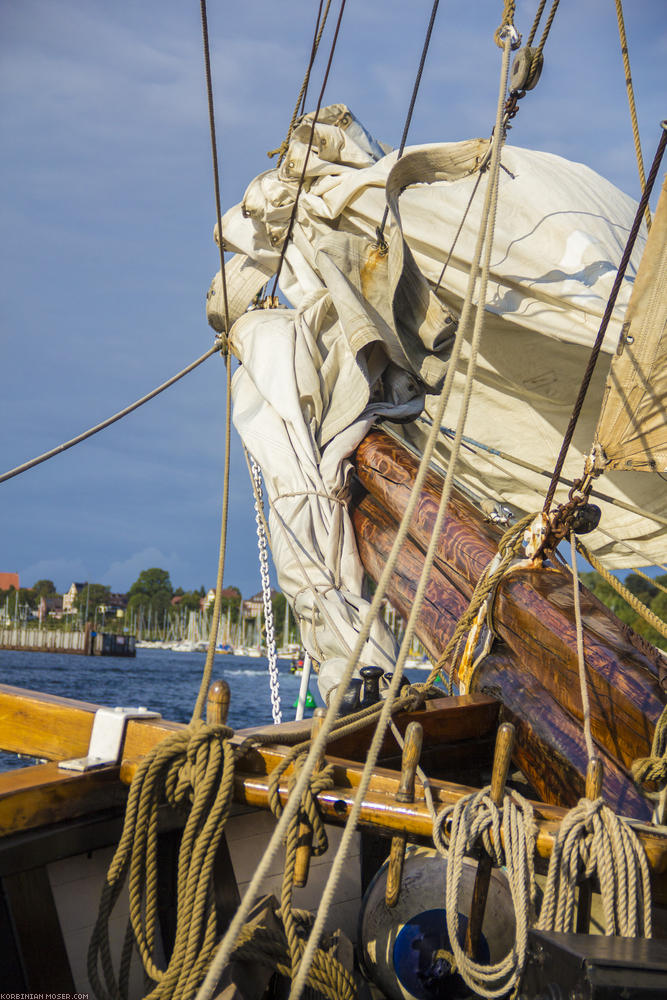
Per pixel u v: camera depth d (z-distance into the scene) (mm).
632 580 51688
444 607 4145
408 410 5426
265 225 6090
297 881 2207
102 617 166875
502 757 2018
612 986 1393
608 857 1920
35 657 100438
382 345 5348
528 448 6465
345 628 4523
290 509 4910
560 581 3512
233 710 36875
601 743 2895
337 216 5695
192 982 1961
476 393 6410
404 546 4703
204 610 151500
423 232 5332
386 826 2158
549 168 5477
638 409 2990
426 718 3066
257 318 5703
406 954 2424
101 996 2154
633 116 3717
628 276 4934
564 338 4957
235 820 2639
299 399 5176
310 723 2701
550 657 3186
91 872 2439
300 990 1638
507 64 2414
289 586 4852
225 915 2377
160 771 2197
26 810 2182
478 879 2205
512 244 5145
